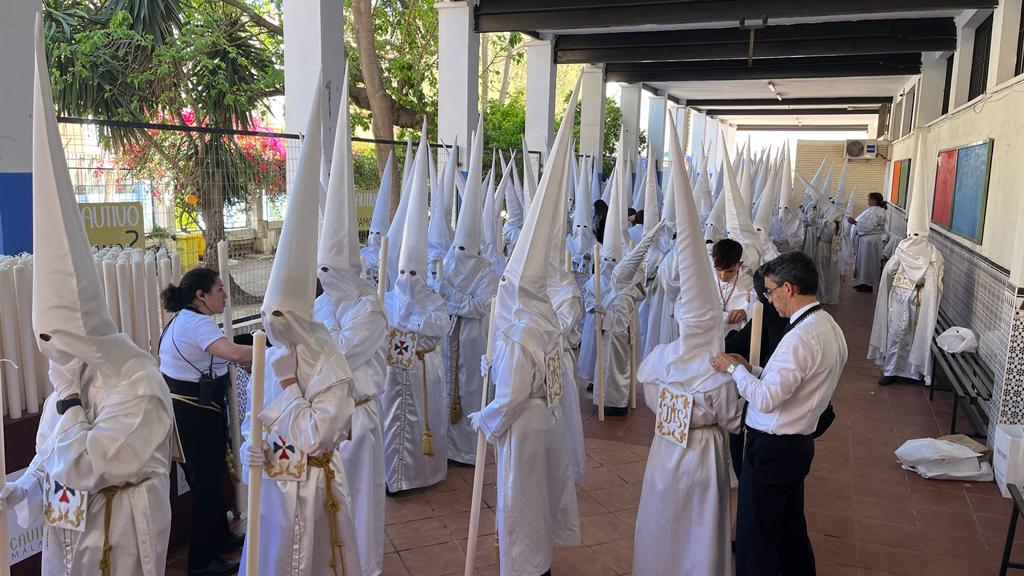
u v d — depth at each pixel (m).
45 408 2.62
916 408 6.68
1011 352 5.09
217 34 11.25
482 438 3.45
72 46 9.48
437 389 4.75
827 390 3.05
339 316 3.67
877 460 5.45
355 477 3.49
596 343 6.54
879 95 19.84
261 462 2.71
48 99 2.40
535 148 13.65
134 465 2.53
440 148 10.12
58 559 2.55
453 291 5.23
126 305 3.62
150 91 10.61
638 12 10.38
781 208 12.12
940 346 6.75
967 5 8.45
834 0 9.59
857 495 4.85
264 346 2.67
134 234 4.64
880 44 11.98
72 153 5.21
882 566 3.96
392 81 14.22
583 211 7.92
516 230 8.94
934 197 10.48
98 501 2.53
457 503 4.61
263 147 5.85
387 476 4.65
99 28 10.32
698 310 3.27
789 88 18.95
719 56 12.97
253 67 11.99
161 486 2.66
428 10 14.47
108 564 2.54
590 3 10.43
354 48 14.16
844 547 4.16
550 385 3.43
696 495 3.27
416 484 4.70
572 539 3.71
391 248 5.61
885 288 7.98
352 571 3.02
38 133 2.37
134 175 5.71
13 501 2.46
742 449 4.05
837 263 12.36
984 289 6.71
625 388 6.27
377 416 3.65
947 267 8.98
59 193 2.40
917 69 14.02
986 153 6.98
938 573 3.89
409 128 14.04
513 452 3.35
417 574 3.78
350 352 3.40
